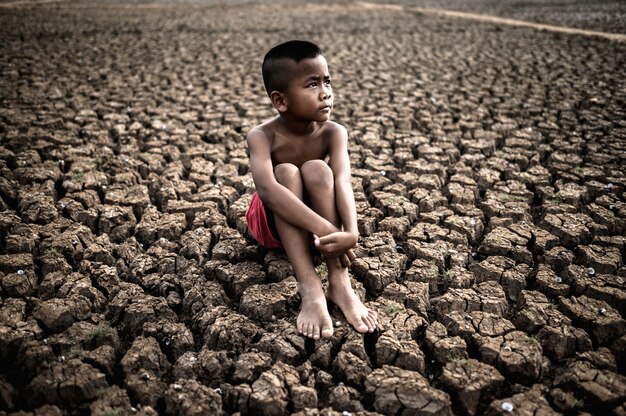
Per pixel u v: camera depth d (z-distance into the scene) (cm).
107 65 628
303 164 197
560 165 321
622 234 252
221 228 250
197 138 374
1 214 255
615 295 199
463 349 175
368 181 307
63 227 248
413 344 176
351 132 383
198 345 184
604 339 184
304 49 180
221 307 195
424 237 246
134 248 235
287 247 190
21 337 175
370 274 214
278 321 189
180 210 269
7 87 504
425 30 948
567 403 156
